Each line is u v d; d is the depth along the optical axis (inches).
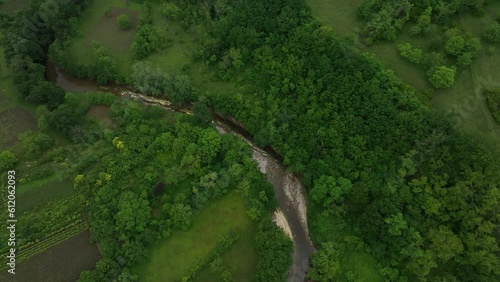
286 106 3417.8
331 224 3164.4
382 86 3289.9
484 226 2755.9
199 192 3208.7
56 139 3528.5
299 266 3088.1
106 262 2906.0
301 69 3467.0
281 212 3302.2
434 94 3351.4
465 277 2760.8
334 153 3176.7
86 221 3174.2
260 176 3331.7
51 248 3088.1
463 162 2915.8
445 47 3457.2
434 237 2805.1
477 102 3294.8
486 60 3449.8
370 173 3080.7
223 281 2965.1
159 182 3270.2
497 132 3179.1
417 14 3651.6
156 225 3102.9
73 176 3312.0
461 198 2824.8
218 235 3154.5
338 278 2994.6
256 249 3043.8
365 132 3149.6
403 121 3083.2
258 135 3454.7
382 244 2950.3
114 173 3257.9
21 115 3663.9
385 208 2928.2
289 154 3297.2
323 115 3267.7
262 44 3695.9
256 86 3612.2
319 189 3117.6
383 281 2942.9
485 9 3668.8
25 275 3002.0
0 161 3329.2
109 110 3695.9
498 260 2687.0
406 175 3026.6
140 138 3427.7
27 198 3270.2
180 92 3639.3
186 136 3371.1
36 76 3673.7
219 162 3344.0
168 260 3065.9
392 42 3634.4
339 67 3376.0
